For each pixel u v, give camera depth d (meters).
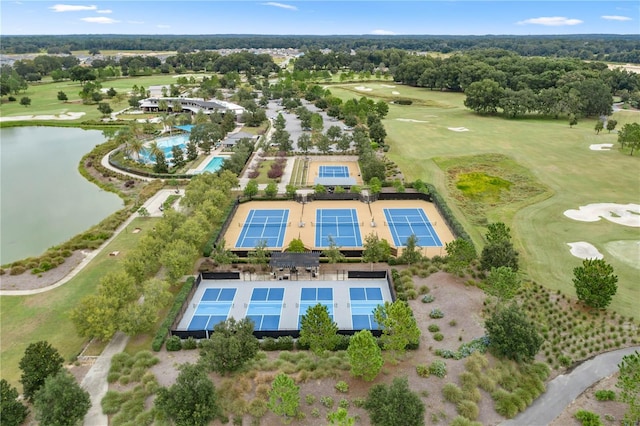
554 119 146.88
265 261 57.91
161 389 33.91
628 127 104.25
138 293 50.66
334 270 58.53
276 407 32.69
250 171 98.44
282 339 43.41
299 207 79.56
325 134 125.25
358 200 82.12
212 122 127.62
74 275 57.25
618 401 36.06
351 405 35.66
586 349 42.50
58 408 32.31
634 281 53.16
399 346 38.81
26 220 76.94
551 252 60.53
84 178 99.75
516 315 40.28
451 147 111.00
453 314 47.31
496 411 35.38
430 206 79.00
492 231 56.47
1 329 46.72
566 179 87.75
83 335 42.78
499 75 175.00
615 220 69.81
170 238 58.88
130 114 167.00
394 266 58.59
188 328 48.03
